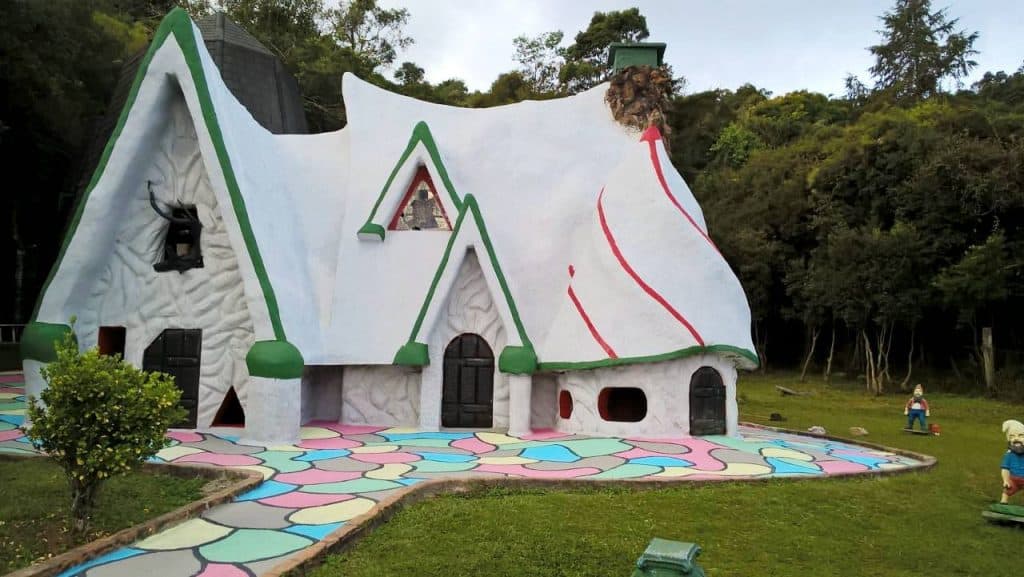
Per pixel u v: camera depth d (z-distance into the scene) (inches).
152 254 526.0
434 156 607.2
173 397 283.0
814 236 1364.4
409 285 589.0
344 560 251.4
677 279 540.7
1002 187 1032.2
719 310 539.8
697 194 1704.0
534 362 547.5
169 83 504.4
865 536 307.6
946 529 325.4
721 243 1443.2
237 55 730.2
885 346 1246.3
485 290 577.0
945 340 1200.8
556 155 652.7
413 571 241.6
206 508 311.3
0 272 1091.3
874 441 642.2
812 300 1235.9
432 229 610.9
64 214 904.3
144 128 503.5
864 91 2479.1
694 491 365.1
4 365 920.3
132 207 525.0
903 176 1181.1
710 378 538.6
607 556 261.0
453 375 571.5
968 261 1021.2
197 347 517.3
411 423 576.1
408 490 330.0
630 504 334.6
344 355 557.9
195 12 1520.7
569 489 363.6
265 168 564.1
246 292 488.7
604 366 531.5
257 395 478.6
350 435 526.6
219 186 493.4
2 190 1033.5
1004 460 351.3
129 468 270.2
